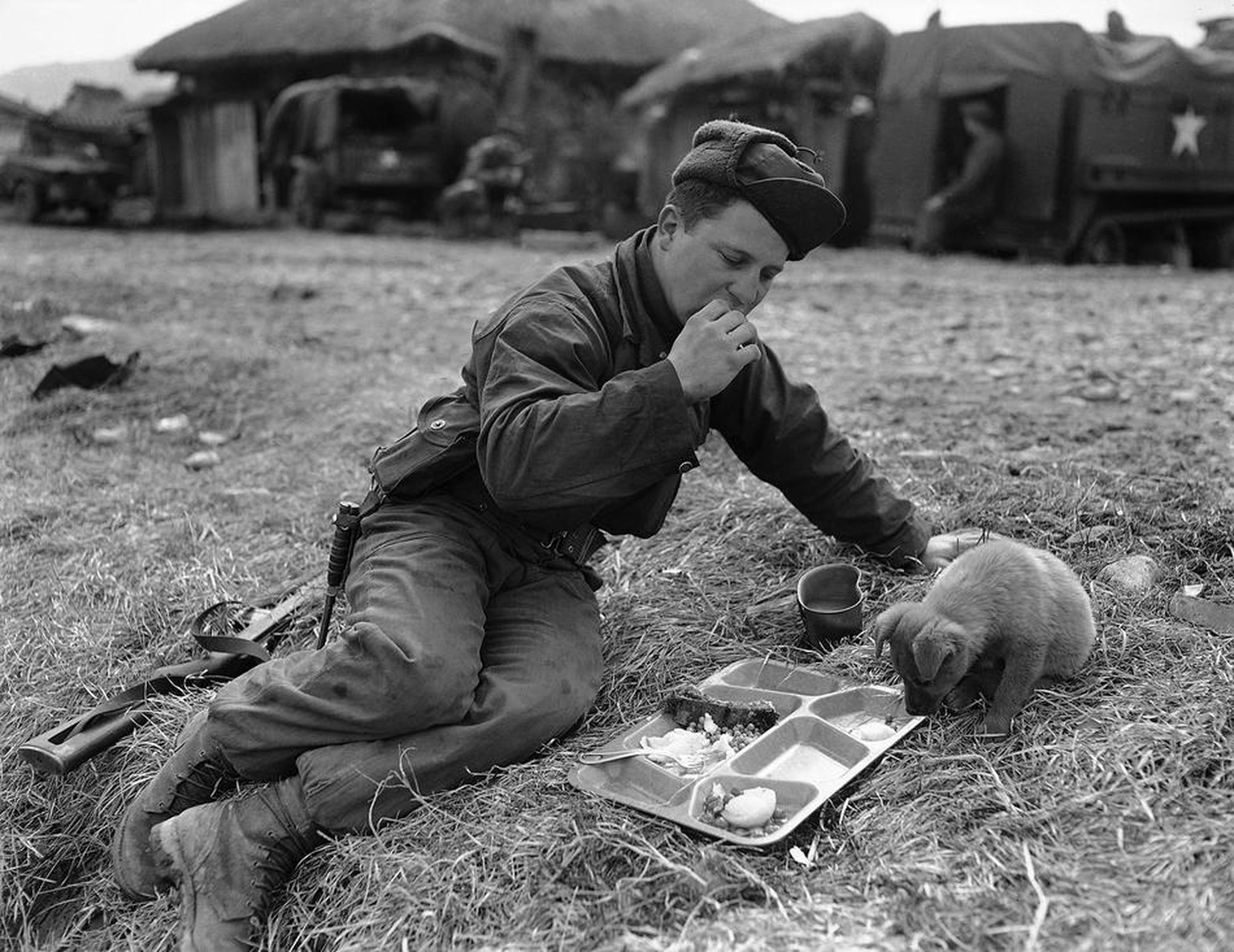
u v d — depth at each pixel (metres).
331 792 2.74
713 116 23.08
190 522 4.91
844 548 4.02
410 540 3.06
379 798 2.78
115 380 6.91
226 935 2.67
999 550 2.97
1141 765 2.57
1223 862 2.24
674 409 2.74
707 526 4.39
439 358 8.04
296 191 24.59
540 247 20.75
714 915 2.38
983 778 2.67
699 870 2.47
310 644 3.84
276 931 2.69
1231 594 3.39
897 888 2.36
